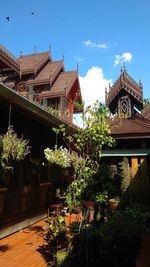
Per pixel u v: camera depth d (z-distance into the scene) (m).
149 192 9.53
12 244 6.96
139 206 7.84
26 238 7.54
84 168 6.42
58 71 22.81
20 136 8.80
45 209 10.78
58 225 6.47
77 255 5.19
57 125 9.73
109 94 12.93
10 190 8.11
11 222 8.05
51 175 11.12
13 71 17.48
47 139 10.88
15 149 6.31
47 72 22.31
